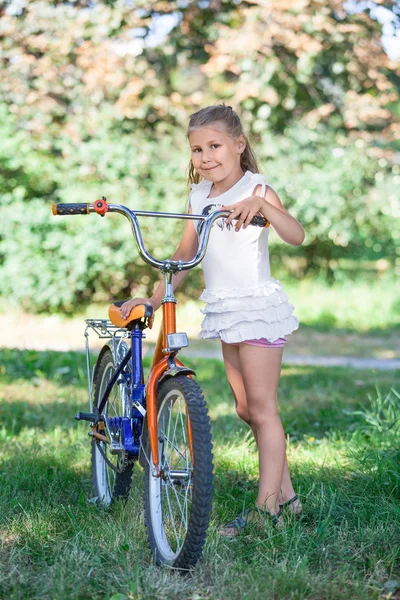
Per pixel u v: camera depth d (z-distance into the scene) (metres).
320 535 3.33
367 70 13.00
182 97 13.16
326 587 2.92
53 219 11.48
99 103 12.75
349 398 6.86
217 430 5.52
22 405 6.38
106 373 4.04
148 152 12.02
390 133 13.59
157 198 11.94
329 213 12.78
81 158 11.78
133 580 2.93
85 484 4.30
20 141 11.70
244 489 4.08
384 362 9.39
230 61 12.15
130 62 12.41
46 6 12.12
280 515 3.52
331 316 12.47
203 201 3.60
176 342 3.13
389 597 2.86
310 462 4.60
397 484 3.95
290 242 3.46
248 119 12.80
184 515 3.38
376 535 3.36
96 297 12.37
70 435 5.36
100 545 3.25
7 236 11.48
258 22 12.15
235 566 3.05
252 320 3.43
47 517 3.60
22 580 2.95
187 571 3.03
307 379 7.79
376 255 14.83
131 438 3.44
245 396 3.69
